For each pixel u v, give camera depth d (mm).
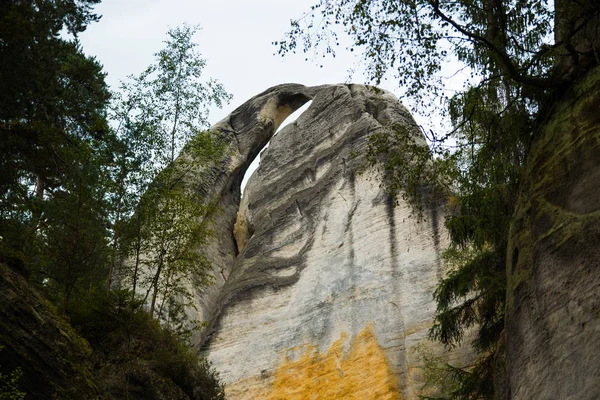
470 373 25609
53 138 22641
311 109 55469
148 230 26875
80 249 23047
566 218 14492
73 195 23609
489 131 19125
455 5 18328
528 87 17828
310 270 43312
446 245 39656
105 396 18750
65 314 21875
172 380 22422
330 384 36969
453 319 24828
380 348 36969
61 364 17516
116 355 21641
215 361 40312
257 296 42875
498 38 18078
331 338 39000
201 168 51750
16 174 22500
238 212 52969
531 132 18141
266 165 53656
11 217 23094
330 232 44906
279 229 47250
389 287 39594
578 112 15812
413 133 20656
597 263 13461
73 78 25375
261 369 39156
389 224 42469
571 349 13047
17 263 19984
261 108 59156
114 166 26875
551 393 12945
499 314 24578
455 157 20328
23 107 22578
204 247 47969
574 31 16344
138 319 23016
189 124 29781
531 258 14977
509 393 14500
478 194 22344
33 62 22375
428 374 30969
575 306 13391
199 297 44094
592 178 14633
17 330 17016
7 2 22734
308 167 50781
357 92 53938
